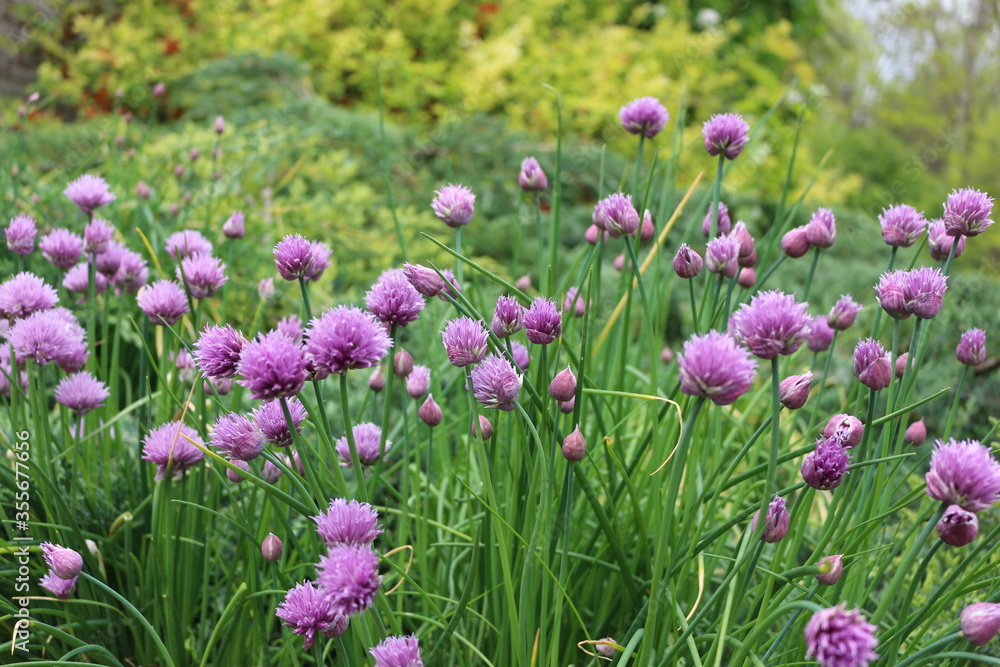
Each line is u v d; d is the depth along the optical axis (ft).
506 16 15.67
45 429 3.02
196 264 3.05
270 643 3.10
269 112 9.55
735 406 4.40
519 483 2.90
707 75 15.83
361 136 10.31
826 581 2.35
